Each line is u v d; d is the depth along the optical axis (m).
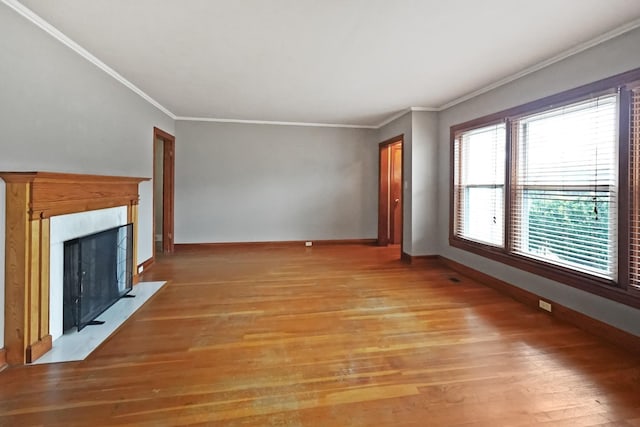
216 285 3.73
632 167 2.27
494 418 1.58
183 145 5.74
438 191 4.84
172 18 2.25
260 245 6.10
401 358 2.15
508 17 2.19
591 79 2.53
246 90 3.97
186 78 3.53
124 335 2.46
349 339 2.42
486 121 3.76
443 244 4.75
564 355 2.19
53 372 1.95
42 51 2.30
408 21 2.27
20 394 1.74
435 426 1.53
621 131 2.33
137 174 4.02
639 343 2.21
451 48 2.70
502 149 3.63
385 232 6.38
